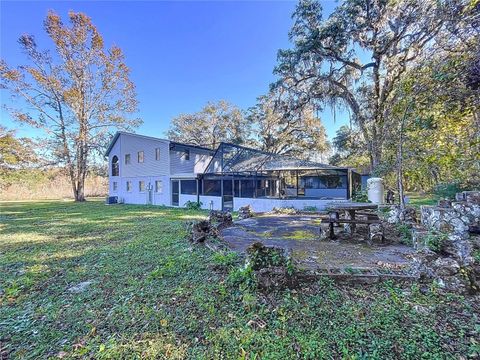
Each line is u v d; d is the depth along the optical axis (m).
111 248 5.61
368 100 13.72
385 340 2.14
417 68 6.86
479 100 5.39
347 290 3.08
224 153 14.90
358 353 2.02
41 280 3.83
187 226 7.10
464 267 2.98
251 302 2.79
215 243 5.34
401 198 6.90
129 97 22.61
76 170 22.44
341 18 12.69
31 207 15.93
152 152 18.47
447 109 5.93
